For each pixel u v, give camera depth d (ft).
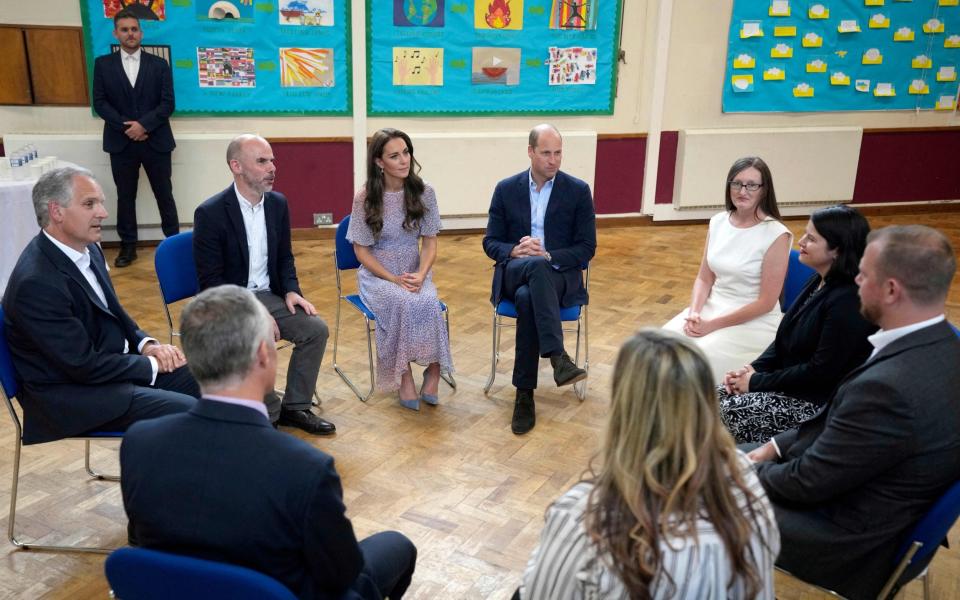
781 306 9.89
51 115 17.56
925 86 22.02
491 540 8.05
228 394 4.57
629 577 3.66
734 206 9.92
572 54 19.84
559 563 3.92
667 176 21.45
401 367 10.60
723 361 9.48
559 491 9.00
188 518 4.32
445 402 11.23
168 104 17.07
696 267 18.04
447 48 19.17
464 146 19.75
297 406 10.26
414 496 8.82
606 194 21.30
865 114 21.98
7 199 13.70
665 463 3.83
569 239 11.30
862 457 5.32
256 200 10.25
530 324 10.37
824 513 5.81
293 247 19.02
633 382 3.91
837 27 20.94
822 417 6.24
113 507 8.53
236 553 4.30
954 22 21.57
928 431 5.20
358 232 10.85
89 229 7.68
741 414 7.80
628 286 16.60
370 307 10.79
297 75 18.58
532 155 11.06
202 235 9.89
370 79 19.02
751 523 3.88
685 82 20.68
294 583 4.46
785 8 20.48
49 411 7.49
